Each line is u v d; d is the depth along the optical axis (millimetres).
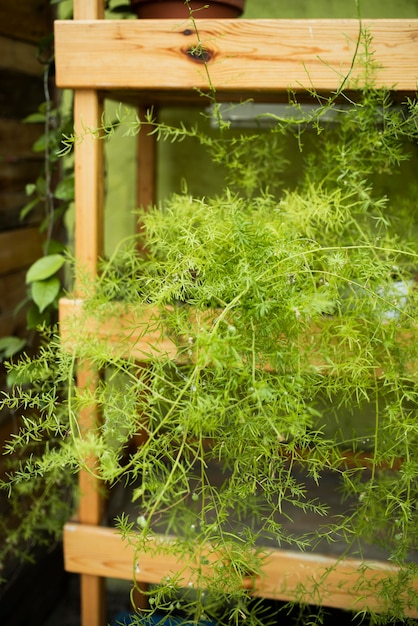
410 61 1004
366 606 1054
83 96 1113
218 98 1268
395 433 1062
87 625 1278
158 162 1610
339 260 936
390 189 1483
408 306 998
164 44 1058
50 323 1521
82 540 1225
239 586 998
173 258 1052
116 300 1180
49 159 1415
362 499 1041
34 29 1619
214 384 923
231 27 1036
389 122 1045
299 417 848
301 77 1033
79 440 868
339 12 1499
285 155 1521
